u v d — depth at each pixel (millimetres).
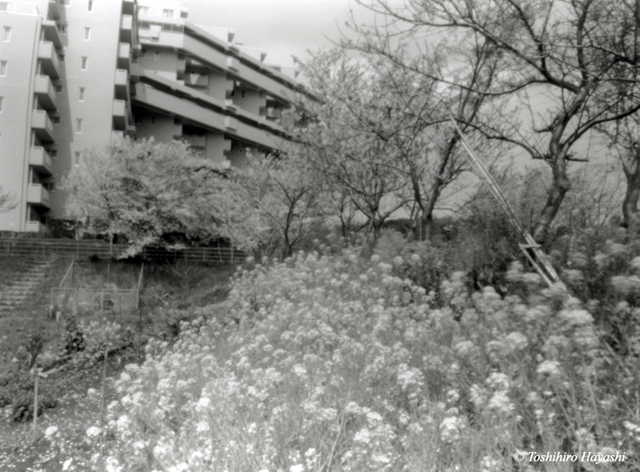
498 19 9070
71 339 15648
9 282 28609
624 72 8266
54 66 43750
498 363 5016
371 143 12406
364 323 8352
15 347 16406
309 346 7719
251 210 25750
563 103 9086
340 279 11820
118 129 48875
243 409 5504
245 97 67625
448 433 3977
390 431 4332
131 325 17422
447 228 13742
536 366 4945
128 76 49188
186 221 35938
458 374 5270
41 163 41281
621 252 6375
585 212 10773
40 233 38750
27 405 9586
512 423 4129
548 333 5324
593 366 4352
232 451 4566
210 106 62281
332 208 18438
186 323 12883
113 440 6977
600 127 10078
